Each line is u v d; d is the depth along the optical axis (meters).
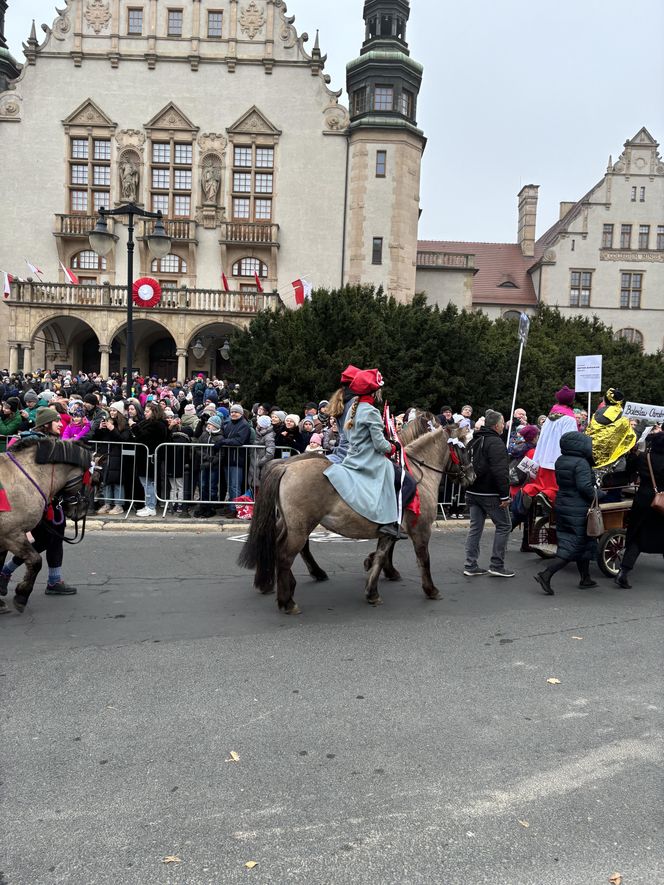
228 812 3.23
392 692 4.63
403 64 35.56
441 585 7.66
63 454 6.39
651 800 3.41
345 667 5.07
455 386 20.56
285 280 36.44
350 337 20.53
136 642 5.54
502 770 3.65
